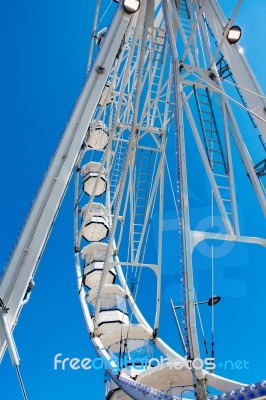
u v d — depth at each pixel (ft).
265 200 45.62
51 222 43.42
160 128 84.23
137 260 81.15
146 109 83.25
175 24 73.77
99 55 61.00
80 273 114.52
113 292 101.60
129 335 83.71
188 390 61.05
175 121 47.06
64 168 47.70
